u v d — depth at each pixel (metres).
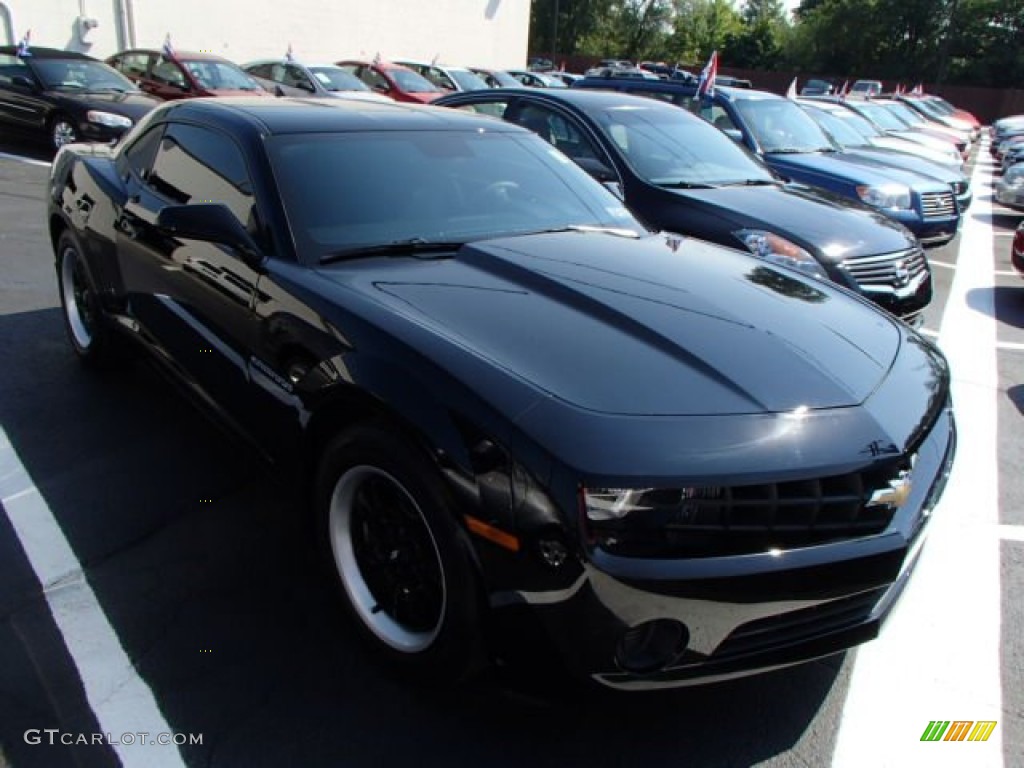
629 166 5.84
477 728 2.30
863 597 2.18
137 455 3.68
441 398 2.11
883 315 3.04
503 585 2.00
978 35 58.28
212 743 2.21
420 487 2.13
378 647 2.44
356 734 2.26
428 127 3.61
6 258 6.65
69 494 3.35
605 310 2.53
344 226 2.96
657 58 68.62
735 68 65.94
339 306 2.50
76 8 16.86
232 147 3.23
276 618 2.69
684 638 1.98
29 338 4.96
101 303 4.08
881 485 2.12
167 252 3.36
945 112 28.36
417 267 2.81
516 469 1.96
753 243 5.19
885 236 5.42
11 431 3.83
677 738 2.32
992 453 4.42
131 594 2.78
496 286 2.70
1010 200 13.49
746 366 2.29
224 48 20.14
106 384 4.38
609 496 1.89
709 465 1.95
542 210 3.47
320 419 2.50
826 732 2.38
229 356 3.01
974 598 3.07
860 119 14.70
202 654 2.52
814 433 2.10
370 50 24.53
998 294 8.16
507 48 31.30
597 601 1.91
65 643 2.54
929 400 2.47
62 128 10.93
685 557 1.93
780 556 1.99
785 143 8.74
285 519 3.26
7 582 2.81
